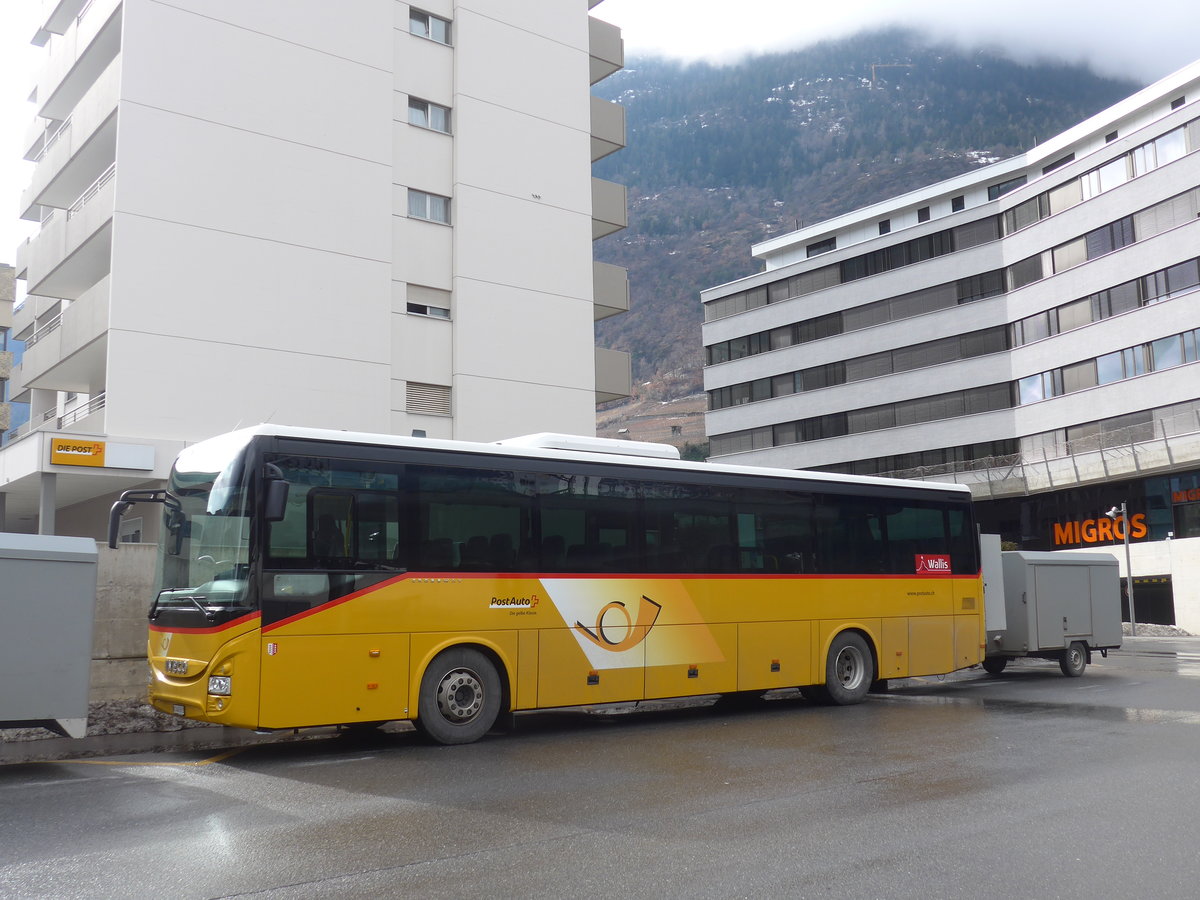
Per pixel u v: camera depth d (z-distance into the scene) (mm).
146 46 24562
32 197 31281
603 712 15148
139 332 23828
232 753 11016
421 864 6043
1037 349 52969
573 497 12664
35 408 36250
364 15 28328
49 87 30641
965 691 17234
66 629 10352
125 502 11258
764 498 14633
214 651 10109
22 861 6176
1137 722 12352
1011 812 7324
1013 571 19547
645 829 6891
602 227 35406
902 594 16047
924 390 57969
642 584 13094
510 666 11828
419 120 29922
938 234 58094
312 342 26391
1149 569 48219
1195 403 44938
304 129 26844
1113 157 49094
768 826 6949
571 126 32719
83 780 9172
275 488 10227
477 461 11961
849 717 13547
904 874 5789
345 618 10695
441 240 29812
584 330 32062
